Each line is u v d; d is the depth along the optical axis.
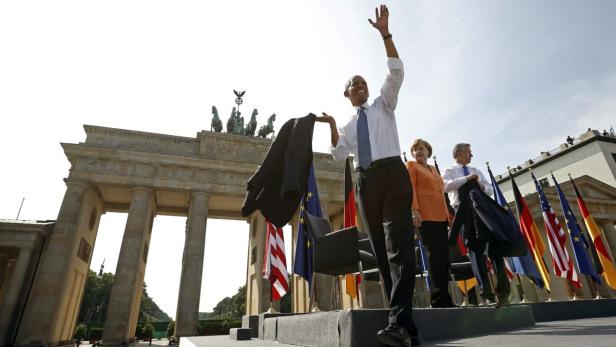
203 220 36.53
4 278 35.94
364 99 4.09
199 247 35.03
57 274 30.84
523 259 13.62
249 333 7.50
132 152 36.72
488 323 4.52
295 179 3.84
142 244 35.12
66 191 34.06
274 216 4.16
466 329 4.10
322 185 41.72
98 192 38.75
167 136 40.59
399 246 3.02
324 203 40.50
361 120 3.85
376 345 2.98
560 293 33.00
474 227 6.43
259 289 34.72
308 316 4.05
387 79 3.79
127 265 32.62
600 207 42.88
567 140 55.06
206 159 38.41
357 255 5.40
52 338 29.91
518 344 2.41
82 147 35.31
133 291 32.41
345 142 4.02
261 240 36.97
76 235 33.59
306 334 4.08
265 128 48.72
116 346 29.30
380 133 3.64
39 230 32.19
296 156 3.97
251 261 40.59
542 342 2.38
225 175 39.41
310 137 4.17
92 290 95.50
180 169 38.25
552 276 34.12
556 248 16.27
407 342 2.62
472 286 9.73
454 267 8.70
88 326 65.31
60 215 32.97
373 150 3.55
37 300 29.41
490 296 6.39
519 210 15.98
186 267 33.94
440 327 3.80
